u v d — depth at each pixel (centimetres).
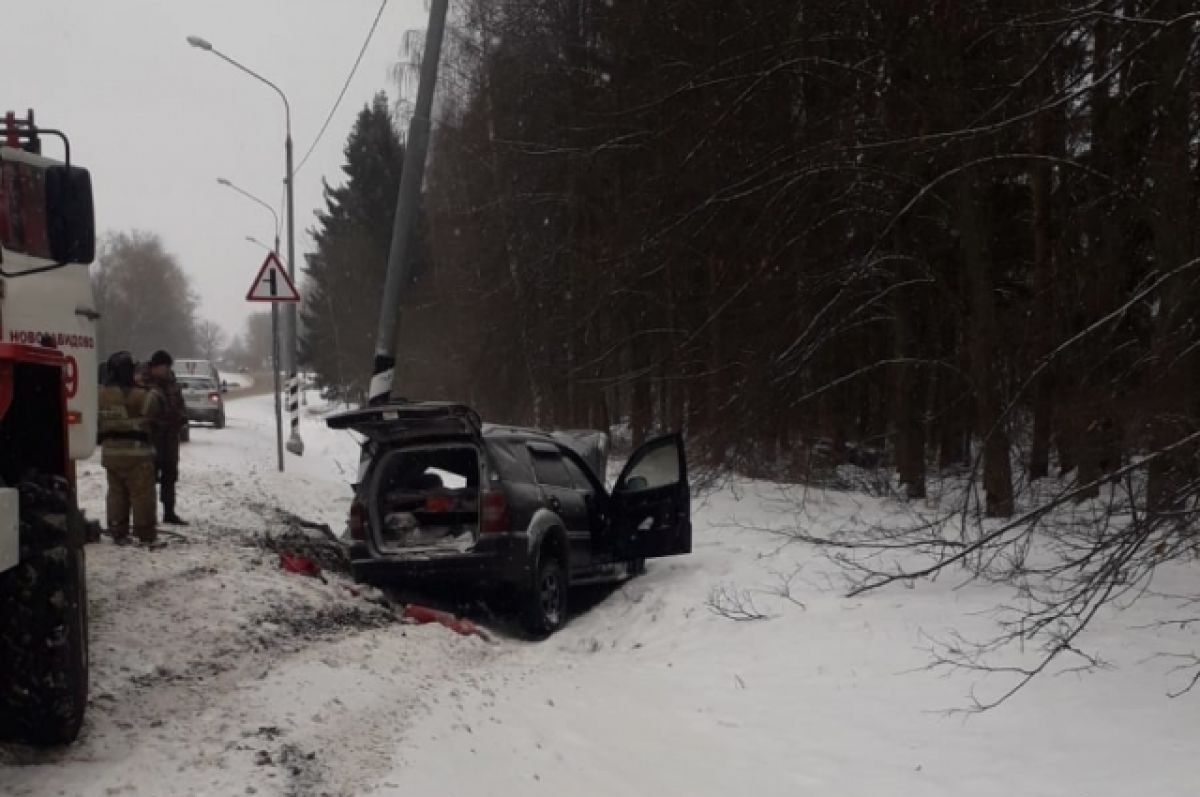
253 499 1426
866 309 1547
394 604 877
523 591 870
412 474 959
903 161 1229
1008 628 688
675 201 1431
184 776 409
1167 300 872
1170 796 454
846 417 1812
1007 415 761
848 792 496
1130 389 905
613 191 1772
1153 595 734
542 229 2191
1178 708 550
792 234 1334
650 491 998
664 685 692
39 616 422
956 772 510
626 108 1602
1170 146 1000
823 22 1336
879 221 1392
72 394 682
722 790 499
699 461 1393
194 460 1989
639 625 877
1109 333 1004
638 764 527
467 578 859
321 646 660
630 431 2028
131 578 754
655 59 1522
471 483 966
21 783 398
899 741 555
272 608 725
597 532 1011
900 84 1283
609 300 1641
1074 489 695
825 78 1334
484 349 2247
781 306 1331
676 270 1577
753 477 1470
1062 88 944
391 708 538
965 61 1227
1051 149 1223
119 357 945
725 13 1394
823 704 623
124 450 935
